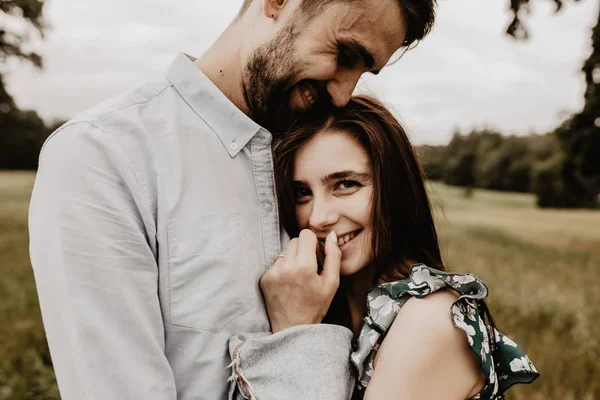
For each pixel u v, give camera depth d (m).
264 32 1.41
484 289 1.36
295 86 1.45
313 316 1.38
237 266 1.32
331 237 1.52
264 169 1.45
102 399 1.11
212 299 1.27
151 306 1.20
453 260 11.55
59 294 1.12
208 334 1.27
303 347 1.29
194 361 1.26
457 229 20.94
